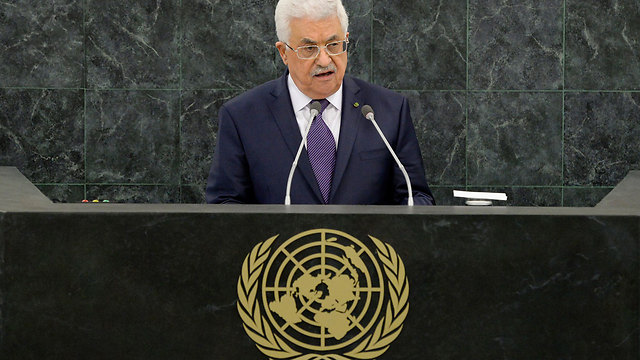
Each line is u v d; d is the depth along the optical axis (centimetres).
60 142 2172
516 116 2195
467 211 609
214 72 2175
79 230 585
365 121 1126
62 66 2162
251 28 2166
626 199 833
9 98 2161
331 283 584
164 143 2183
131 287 586
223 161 1123
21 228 582
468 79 2188
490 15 2178
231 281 585
